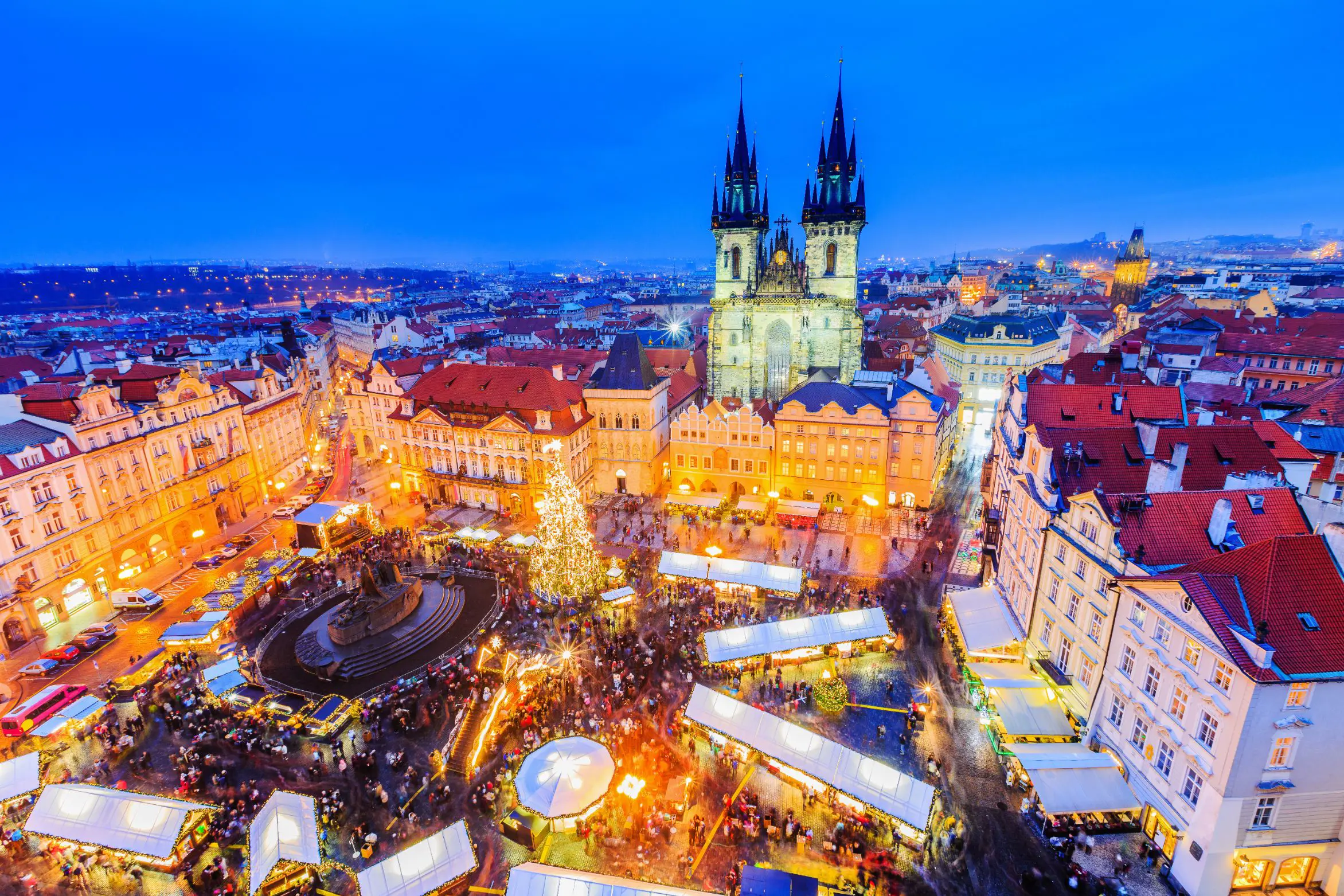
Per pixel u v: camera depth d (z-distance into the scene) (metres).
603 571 74.19
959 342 147.38
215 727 54.12
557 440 89.56
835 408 93.31
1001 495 69.94
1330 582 36.94
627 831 44.25
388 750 51.59
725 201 123.81
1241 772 35.22
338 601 74.31
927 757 49.81
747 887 37.09
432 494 106.06
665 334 176.88
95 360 141.38
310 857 39.28
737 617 67.56
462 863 38.75
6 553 67.12
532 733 51.78
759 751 46.97
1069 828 42.66
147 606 74.00
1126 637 43.59
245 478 102.88
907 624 67.25
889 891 39.56
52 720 53.41
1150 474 50.66
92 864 42.16
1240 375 91.06
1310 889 38.00
